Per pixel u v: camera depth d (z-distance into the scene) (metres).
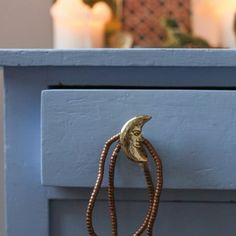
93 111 0.46
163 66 0.46
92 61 0.46
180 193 0.48
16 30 0.94
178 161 0.46
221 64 0.45
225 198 0.48
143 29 0.88
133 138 0.45
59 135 0.46
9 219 0.50
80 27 0.79
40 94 0.49
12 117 0.49
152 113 0.46
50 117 0.46
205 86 0.47
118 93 0.46
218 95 0.45
